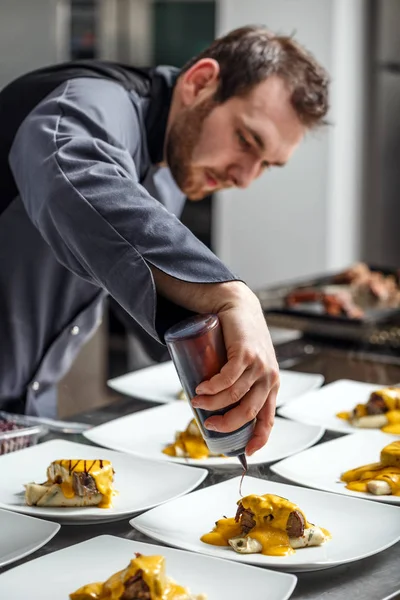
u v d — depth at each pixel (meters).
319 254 5.18
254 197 5.31
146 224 1.32
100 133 1.64
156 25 5.04
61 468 1.40
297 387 2.13
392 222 5.74
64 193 1.39
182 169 2.10
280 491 1.44
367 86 5.38
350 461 1.64
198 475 1.50
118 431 1.79
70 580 1.14
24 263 2.10
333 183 5.11
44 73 1.97
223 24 5.04
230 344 1.21
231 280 1.27
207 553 1.24
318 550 1.25
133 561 1.09
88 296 2.24
